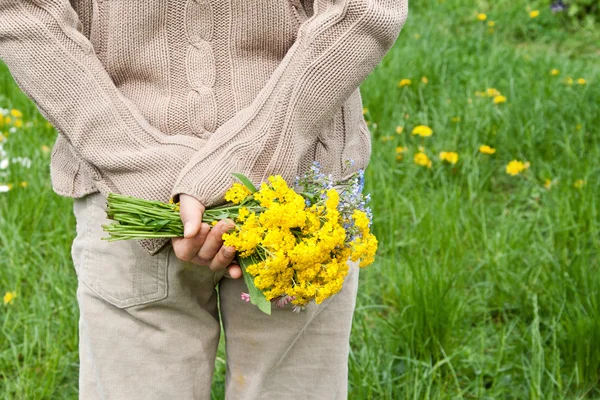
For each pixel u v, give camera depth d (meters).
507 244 4.32
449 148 5.44
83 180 2.25
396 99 6.15
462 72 6.91
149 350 2.30
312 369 2.43
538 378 3.21
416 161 5.01
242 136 2.07
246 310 2.33
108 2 2.17
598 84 6.45
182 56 2.19
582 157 5.23
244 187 2.01
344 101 2.17
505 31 8.71
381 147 5.39
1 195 4.77
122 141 2.09
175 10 2.16
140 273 2.22
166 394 2.32
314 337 2.40
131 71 2.21
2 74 6.70
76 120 2.10
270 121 2.08
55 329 3.81
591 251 4.23
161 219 2.00
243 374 2.43
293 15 2.23
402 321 3.69
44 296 3.89
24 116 6.06
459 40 7.93
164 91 2.20
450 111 5.95
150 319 2.27
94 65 2.13
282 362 2.42
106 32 2.19
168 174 2.06
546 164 5.23
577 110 5.96
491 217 4.74
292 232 1.98
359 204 2.10
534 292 3.96
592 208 4.43
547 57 7.66
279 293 1.98
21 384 3.35
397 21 2.20
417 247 4.36
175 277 2.21
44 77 2.10
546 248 4.20
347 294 2.42
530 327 3.70
